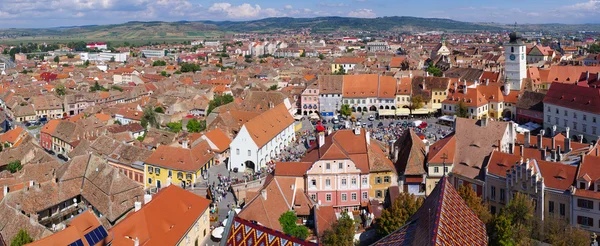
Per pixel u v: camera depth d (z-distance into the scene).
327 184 145.00
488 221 105.38
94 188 149.00
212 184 175.88
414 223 77.12
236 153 192.12
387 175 146.50
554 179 120.56
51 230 125.12
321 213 131.38
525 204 111.12
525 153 137.00
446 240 64.00
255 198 130.75
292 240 84.25
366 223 132.75
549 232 108.25
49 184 147.25
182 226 115.00
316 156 151.62
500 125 144.88
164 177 181.12
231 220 92.12
